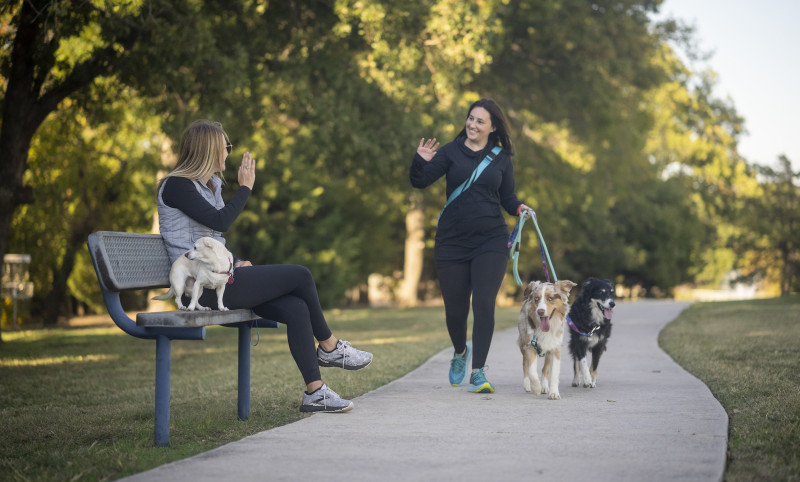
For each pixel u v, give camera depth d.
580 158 29.78
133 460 4.25
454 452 4.25
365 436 4.68
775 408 5.51
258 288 5.18
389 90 16.31
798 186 52.06
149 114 18.69
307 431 4.84
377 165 17.12
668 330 13.77
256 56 16.17
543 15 23.00
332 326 18.33
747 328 13.31
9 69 13.71
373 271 37.75
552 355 6.41
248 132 17.66
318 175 28.80
